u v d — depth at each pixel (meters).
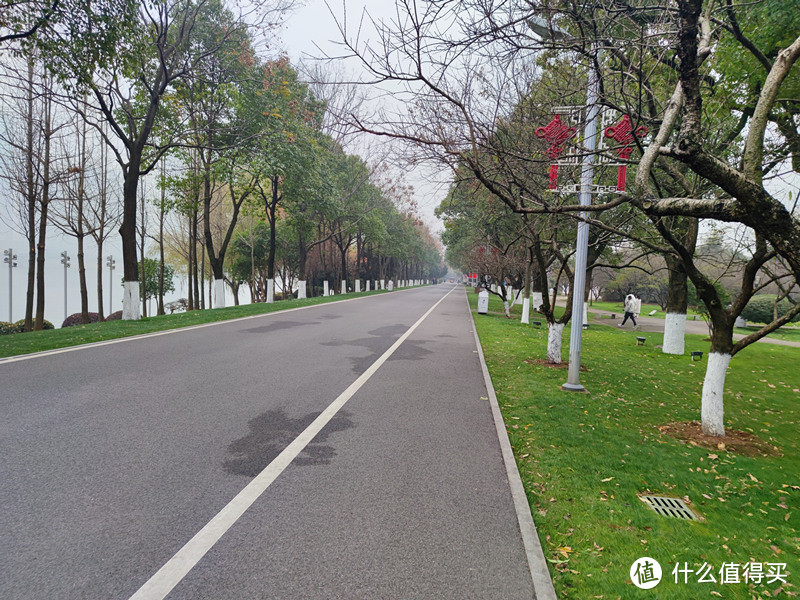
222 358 8.67
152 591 2.42
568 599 2.55
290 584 2.51
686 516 3.71
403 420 5.46
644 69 6.97
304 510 3.31
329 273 53.94
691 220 11.95
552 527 3.34
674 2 4.93
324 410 5.72
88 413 5.24
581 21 4.97
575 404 6.82
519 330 16.92
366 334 13.01
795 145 7.57
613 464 4.63
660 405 7.42
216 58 17.98
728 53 7.51
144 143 15.46
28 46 10.80
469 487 3.77
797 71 6.96
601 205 5.12
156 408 5.54
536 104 6.35
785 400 8.62
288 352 9.60
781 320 5.59
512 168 6.19
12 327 22.09
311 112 19.67
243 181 22.62
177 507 3.29
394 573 2.64
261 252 41.78
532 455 4.69
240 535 2.97
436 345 11.66
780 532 3.58
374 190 39.47
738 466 4.95
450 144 5.42
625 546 3.15
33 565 2.59
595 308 40.47
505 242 22.84
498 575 2.66
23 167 19.42
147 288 37.38
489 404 6.34
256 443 4.57
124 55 12.04
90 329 12.07
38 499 3.32
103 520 3.08
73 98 12.26
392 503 3.46
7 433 4.57
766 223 3.89
